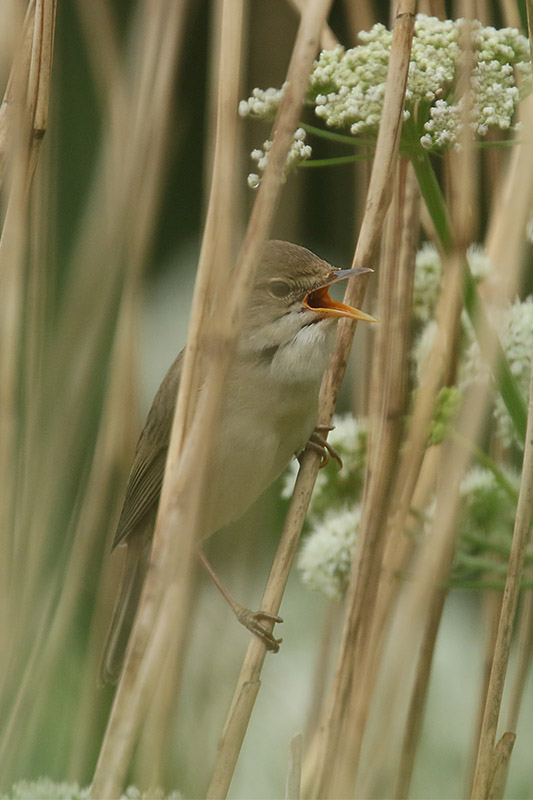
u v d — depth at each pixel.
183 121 10.98
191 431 4.91
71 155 11.06
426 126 5.83
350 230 10.79
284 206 9.68
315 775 5.99
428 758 8.97
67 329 7.95
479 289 6.80
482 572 7.08
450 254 6.28
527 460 5.50
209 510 7.40
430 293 7.07
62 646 7.35
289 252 7.51
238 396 7.23
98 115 11.16
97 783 4.77
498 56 5.96
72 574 7.46
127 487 8.09
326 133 6.07
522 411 6.30
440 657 9.84
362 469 7.16
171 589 4.87
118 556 8.84
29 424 7.31
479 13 6.65
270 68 9.83
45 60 6.01
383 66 5.90
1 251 6.05
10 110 6.05
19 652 6.74
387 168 5.79
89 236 7.93
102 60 8.07
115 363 7.87
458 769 8.88
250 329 7.34
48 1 5.95
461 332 6.63
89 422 9.47
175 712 7.07
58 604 7.44
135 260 7.69
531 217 6.82
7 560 6.51
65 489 8.12
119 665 8.07
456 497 6.05
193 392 5.20
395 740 6.80
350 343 6.97
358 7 7.41
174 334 11.43
